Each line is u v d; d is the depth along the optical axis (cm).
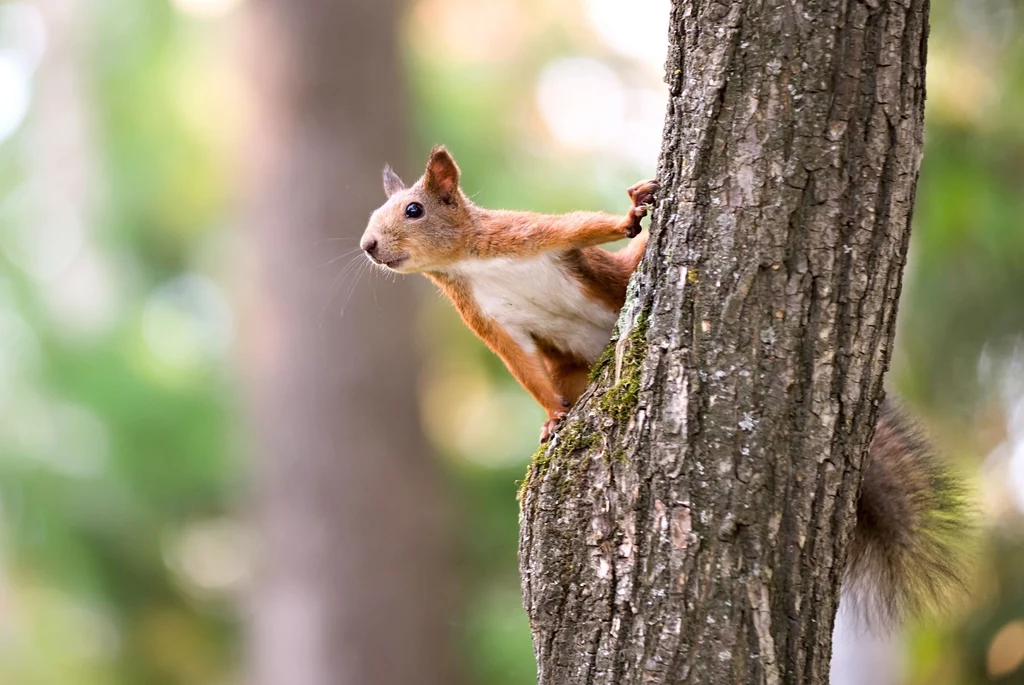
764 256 455
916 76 457
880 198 453
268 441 1431
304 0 1412
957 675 1039
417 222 700
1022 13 985
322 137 1412
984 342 1031
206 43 1758
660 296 476
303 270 1405
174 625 1750
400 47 1463
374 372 1410
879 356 464
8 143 1994
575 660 480
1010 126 997
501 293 699
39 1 1917
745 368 457
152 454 1630
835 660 1080
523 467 1605
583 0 1850
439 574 1448
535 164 1664
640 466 470
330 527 1408
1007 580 1012
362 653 1407
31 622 1719
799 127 451
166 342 1802
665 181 481
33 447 1656
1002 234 992
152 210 1788
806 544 459
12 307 1750
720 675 456
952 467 643
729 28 459
